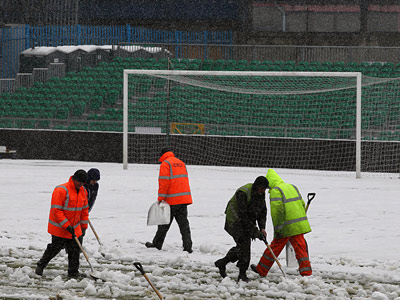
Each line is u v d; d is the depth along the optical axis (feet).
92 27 271.28
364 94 218.38
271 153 196.13
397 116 213.66
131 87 231.91
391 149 187.01
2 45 266.98
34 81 248.93
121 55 254.27
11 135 209.77
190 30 281.95
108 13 285.02
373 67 239.71
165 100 224.94
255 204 60.59
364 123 214.48
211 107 223.71
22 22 283.38
